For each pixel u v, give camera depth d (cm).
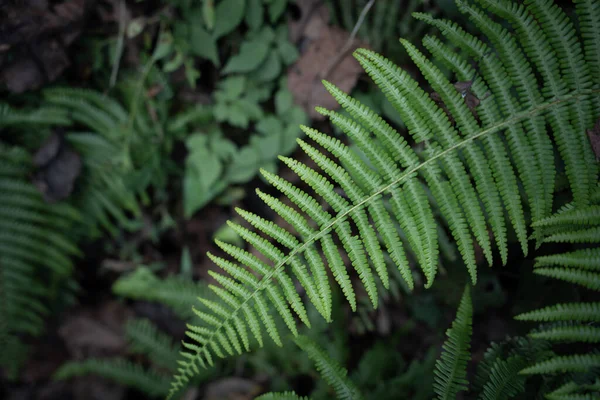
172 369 303
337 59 253
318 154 159
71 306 351
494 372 167
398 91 158
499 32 156
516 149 157
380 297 259
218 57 294
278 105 274
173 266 345
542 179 156
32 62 273
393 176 158
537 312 145
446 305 244
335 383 185
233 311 160
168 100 305
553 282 208
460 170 158
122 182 314
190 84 301
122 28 280
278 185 158
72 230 330
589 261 143
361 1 241
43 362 334
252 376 287
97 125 304
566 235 148
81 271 356
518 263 221
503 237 155
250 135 307
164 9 272
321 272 155
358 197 158
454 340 173
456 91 158
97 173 315
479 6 201
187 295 301
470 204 156
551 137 194
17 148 296
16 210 307
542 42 154
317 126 271
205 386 291
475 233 155
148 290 309
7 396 327
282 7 264
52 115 294
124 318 340
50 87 295
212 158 295
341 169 158
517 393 170
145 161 314
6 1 251
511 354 176
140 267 327
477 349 221
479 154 158
